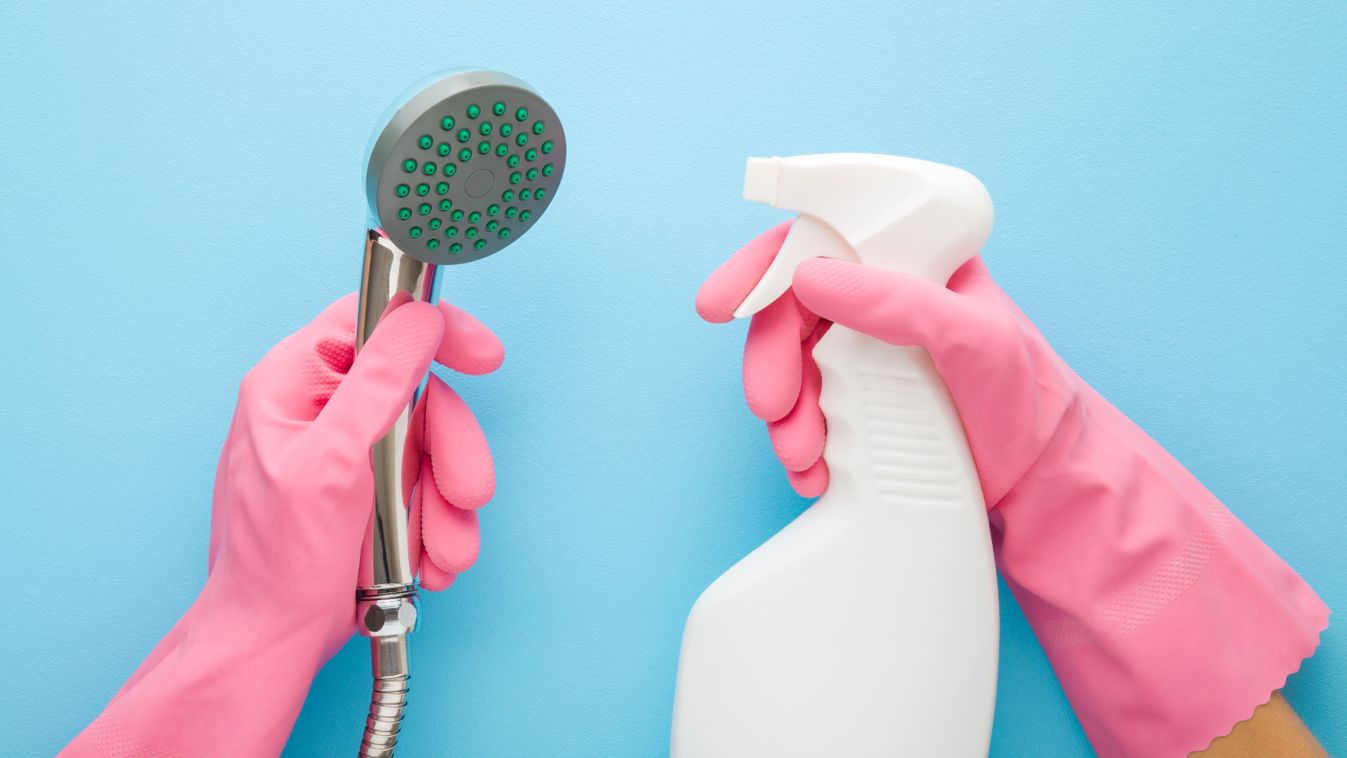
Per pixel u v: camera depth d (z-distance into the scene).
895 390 0.58
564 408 0.69
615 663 0.67
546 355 0.70
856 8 0.74
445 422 0.60
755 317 0.61
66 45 0.71
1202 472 0.70
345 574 0.55
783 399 0.59
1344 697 0.67
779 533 0.62
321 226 0.71
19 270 0.70
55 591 0.67
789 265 0.58
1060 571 0.59
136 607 0.67
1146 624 0.58
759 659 0.58
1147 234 0.73
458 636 0.67
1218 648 0.58
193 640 0.56
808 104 0.73
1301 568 0.69
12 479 0.68
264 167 0.71
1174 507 0.59
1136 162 0.73
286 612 0.54
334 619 0.55
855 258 0.58
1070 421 0.58
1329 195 0.73
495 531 0.68
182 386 0.69
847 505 0.58
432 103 0.46
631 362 0.70
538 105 0.48
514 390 0.69
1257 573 0.60
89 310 0.70
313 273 0.71
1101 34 0.74
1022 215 0.73
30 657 0.66
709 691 0.58
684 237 0.72
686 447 0.70
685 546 0.69
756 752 0.57
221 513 0.61
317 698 0.66
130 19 0.71
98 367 0.69
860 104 0.74
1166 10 0.74
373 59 0.72
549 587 0.68
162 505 0.68
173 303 0.70
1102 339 0.72
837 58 0.74
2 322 0.69
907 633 0.58
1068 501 0.58
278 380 0.60
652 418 0.70
